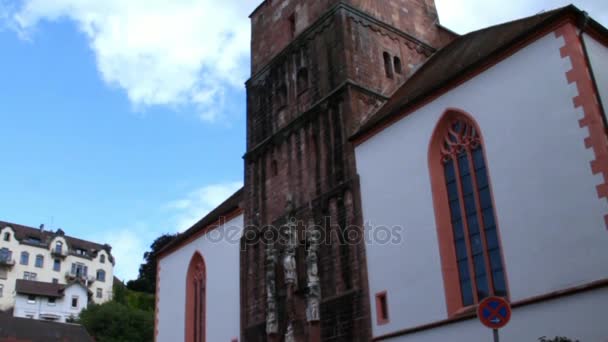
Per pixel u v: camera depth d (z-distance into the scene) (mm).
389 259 26688
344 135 30969
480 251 23609
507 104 23625
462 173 25234
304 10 37688
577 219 20234
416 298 25016
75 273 137000
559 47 22328
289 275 30906
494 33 30016
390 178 27875
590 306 19188
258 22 42156
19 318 72875
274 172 35469
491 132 23938
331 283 29016
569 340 17531
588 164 20375
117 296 122625
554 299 20188
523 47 23641
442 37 39625
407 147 27516
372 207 28297
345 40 33188
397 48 35938
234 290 36375
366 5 35688
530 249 21359
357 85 32125
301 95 35219
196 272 41656
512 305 21328
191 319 40594
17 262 127250
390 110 29594
